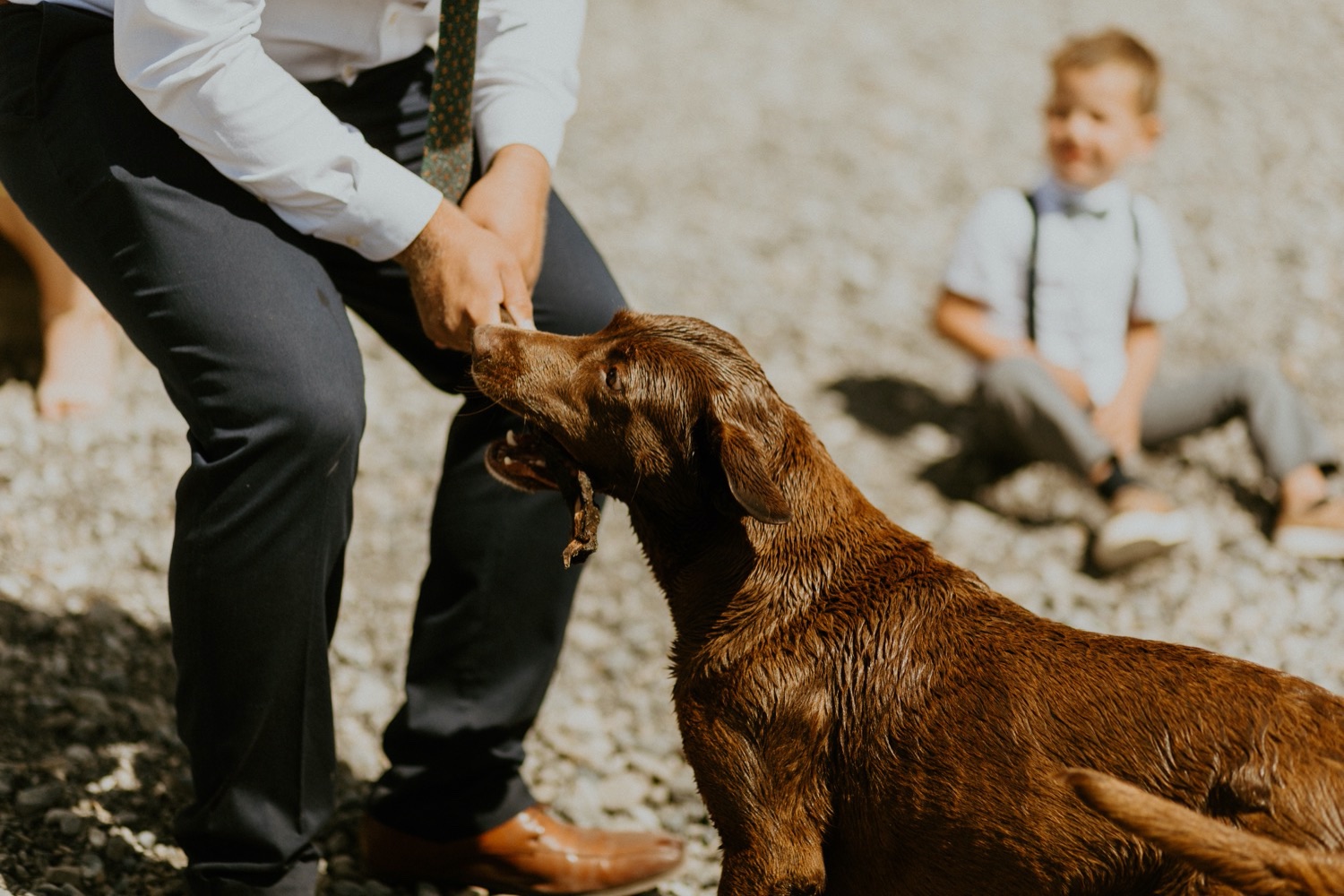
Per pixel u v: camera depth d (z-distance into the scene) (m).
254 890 2.69
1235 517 5.34
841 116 8.34
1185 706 2.22
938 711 2.41
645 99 8.32
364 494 4.91
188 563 2.51
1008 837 2.30
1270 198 7.57
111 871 3.06
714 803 2.61
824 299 6.68
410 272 2.59
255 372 2.42
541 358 2.66
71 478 4.54
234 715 2.58
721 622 2.64
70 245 2.54
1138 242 5.61
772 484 2.41
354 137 2.52
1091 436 5.12
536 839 3.19
